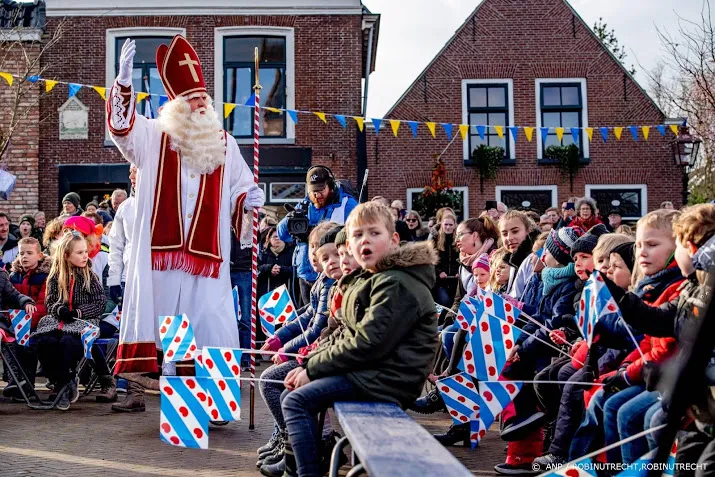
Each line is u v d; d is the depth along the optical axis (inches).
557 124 699.4
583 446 155.4
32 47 624.7
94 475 176.4
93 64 631.2
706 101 593.3
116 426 233.1
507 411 184.2
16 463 187.2
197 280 232.4
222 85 636.7
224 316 233.8
